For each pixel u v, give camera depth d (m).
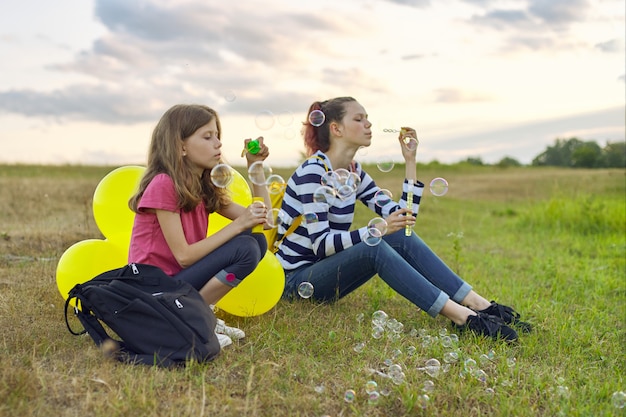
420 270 3.07
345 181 3.00
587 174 16.05
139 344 2.31
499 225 8.12
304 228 3.18
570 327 3.17
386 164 3.28
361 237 2.93
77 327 2.72
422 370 2.44
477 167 21.33
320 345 2.64
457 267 4.66
